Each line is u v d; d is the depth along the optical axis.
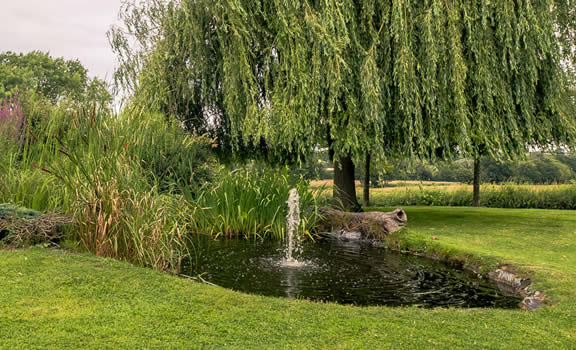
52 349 2.55
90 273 4.17
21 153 6.72
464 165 25.53
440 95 9.03
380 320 3.35
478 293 4.86
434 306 4.36
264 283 5.05
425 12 8.94
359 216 8.77
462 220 10.88
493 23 9.16
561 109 10.27
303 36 8.92
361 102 8.98
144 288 3.89
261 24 9.63
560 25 10.85
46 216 5.39
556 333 3.18
